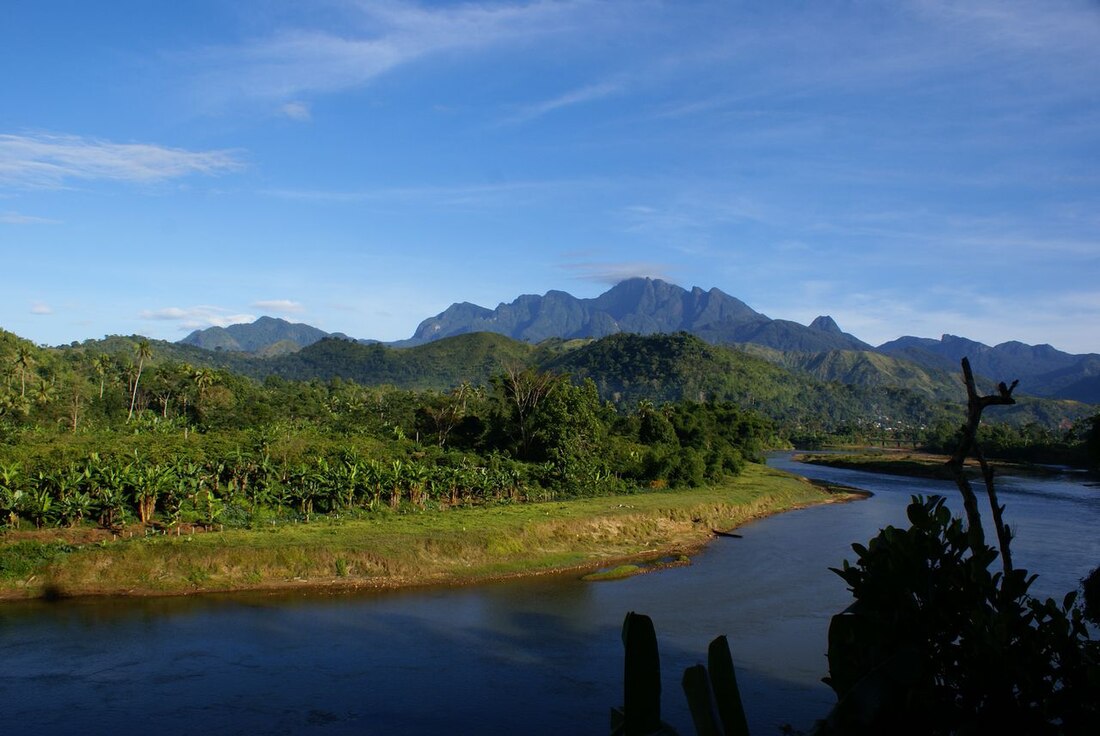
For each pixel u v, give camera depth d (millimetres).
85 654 23125
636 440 78250
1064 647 6082
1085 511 55156
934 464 99062
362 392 139500
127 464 40156
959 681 6031
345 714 19125
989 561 6301
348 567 32906
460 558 35156
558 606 29453
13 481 35875
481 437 69938
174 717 18797
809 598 30844
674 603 30016
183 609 27984
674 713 19516
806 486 72250
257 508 41438
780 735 17891
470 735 18078
